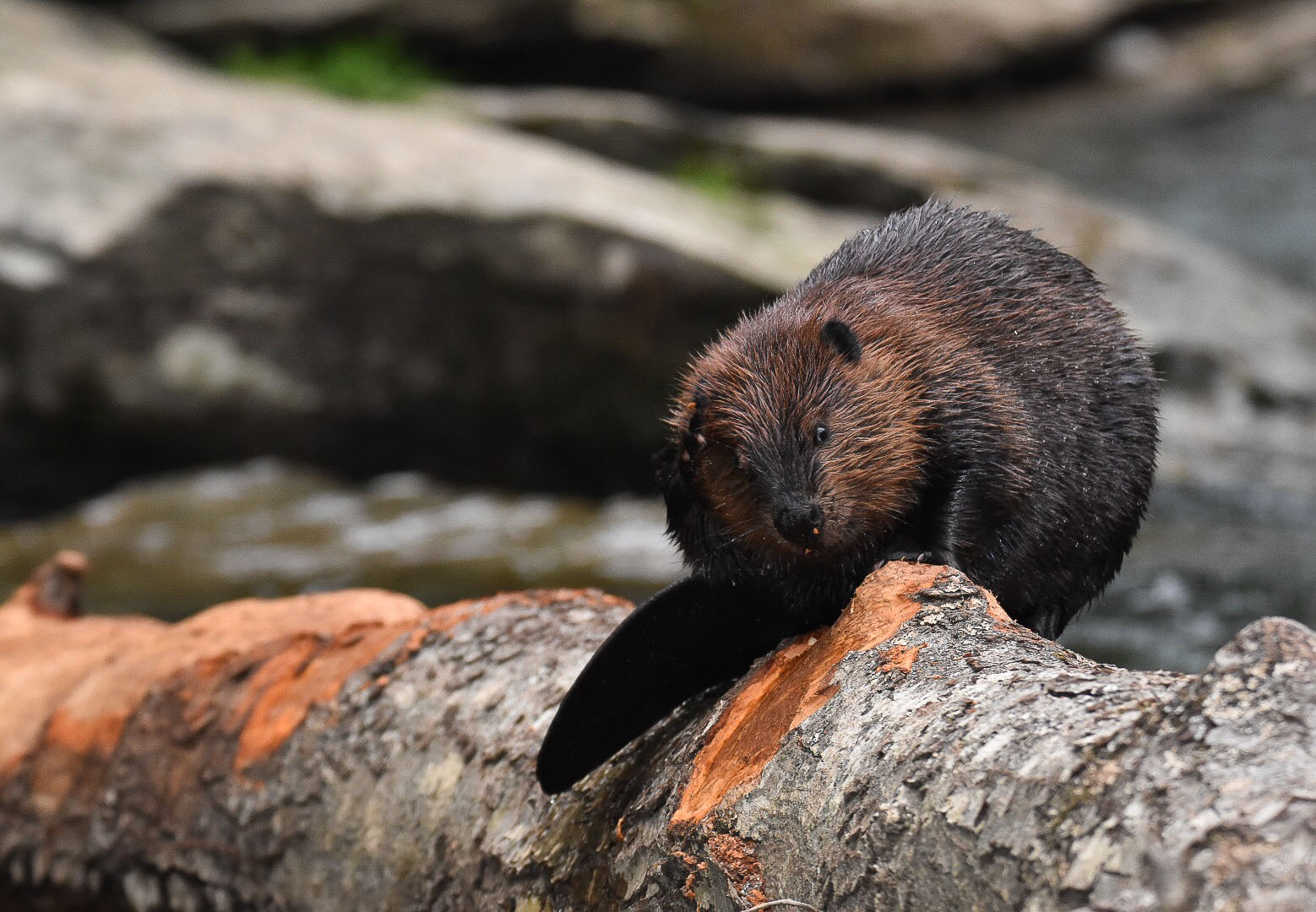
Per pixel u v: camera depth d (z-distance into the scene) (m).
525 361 15.42
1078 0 30.36
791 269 15.59
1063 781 3.15
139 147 15.20
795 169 20.16
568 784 4.57
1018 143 27.31
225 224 14.84
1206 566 11.16
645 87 28.89
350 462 15.96
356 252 15.08
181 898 5.82
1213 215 22.84
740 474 4.90
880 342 4.93
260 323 15.22
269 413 15.43
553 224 14.92
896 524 4.92
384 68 21.19
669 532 5.13
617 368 15.30
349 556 13.38
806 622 4.93
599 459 15.70
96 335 14.78
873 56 29.44
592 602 5.58
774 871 3.71
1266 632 3.07
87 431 15.07
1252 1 31.09
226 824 5.64
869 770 3.57
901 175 19.98
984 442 4.77
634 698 4.51
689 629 4.46
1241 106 27.98
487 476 15.98
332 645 5.79
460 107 21.05
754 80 29.06
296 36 26.20
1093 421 5.11
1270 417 16.48
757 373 4.96
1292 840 2.71
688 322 15.03
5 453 14.92
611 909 4.27
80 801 6.12
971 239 5.29
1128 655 9.35
